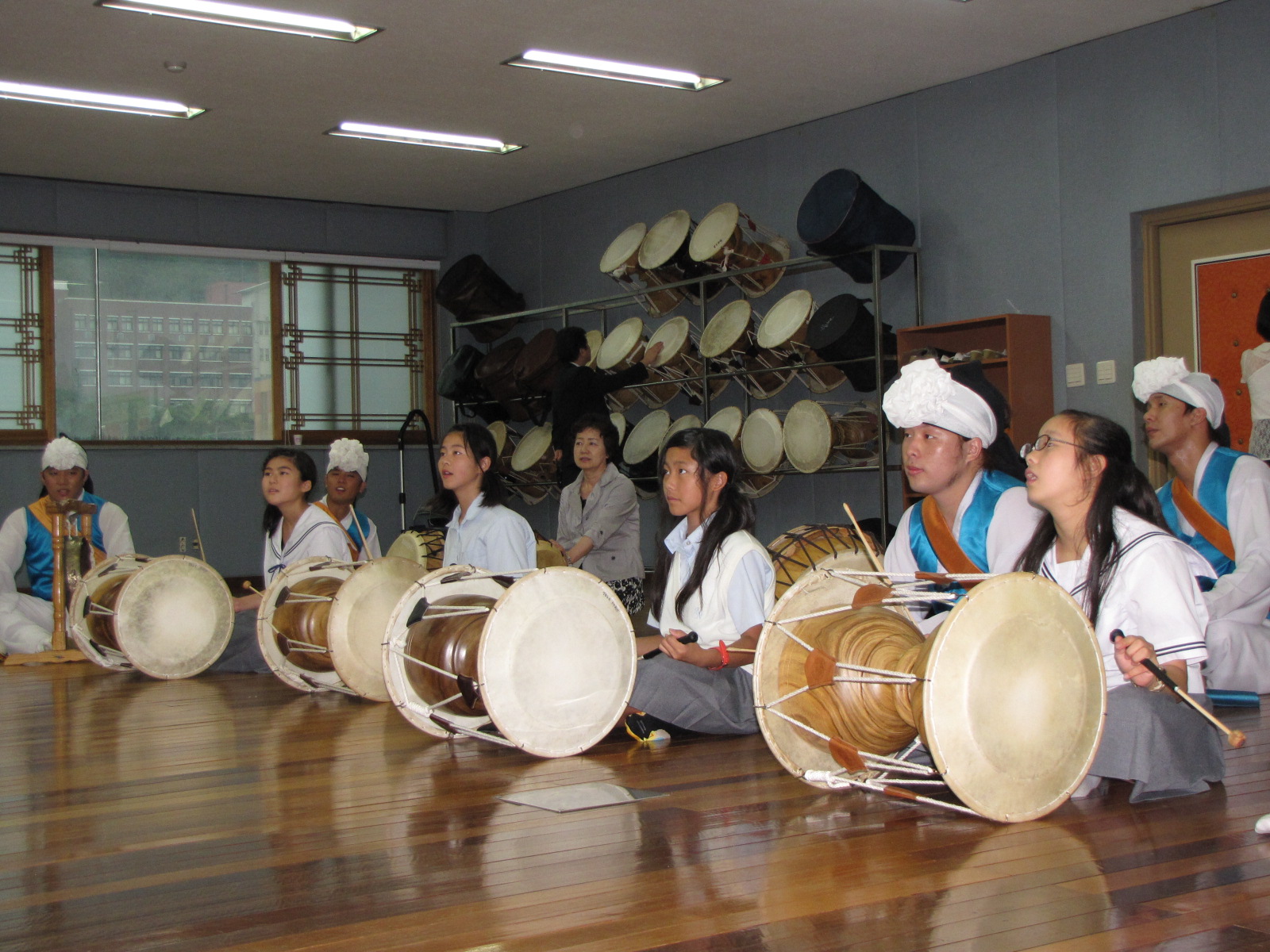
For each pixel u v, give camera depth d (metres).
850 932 1.98
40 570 6.55
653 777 3.19
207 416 9.62
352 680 4.54
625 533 5.93
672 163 8.73
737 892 2.20
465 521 4.43
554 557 5.52
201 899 2.24
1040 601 2.58
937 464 3.15
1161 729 2.77
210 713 4.45
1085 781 2.84
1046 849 2.43
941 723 2.51
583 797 2.98
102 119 7.53
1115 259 6.21
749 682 3.77
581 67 6.70
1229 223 5.93
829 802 2.88
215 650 5.49
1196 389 4.26
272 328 9.86
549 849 2.51
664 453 3.66
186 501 9.42
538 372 8.68
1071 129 6.39
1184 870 2.27
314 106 7.35
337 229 10.02
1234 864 2.30
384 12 5.86
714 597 3.59
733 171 8.27
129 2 5.69
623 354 8.14
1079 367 6.38
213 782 3.26
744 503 3.65
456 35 6.18
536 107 7.40
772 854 2.44
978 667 2.53
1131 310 6.16
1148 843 2.45
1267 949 1.87
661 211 8.83
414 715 3.78
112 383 9.29
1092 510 2.80
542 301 9.88
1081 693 2.63
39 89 6.95
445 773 3.33
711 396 8.01
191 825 2.80
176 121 7.59
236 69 6.65
